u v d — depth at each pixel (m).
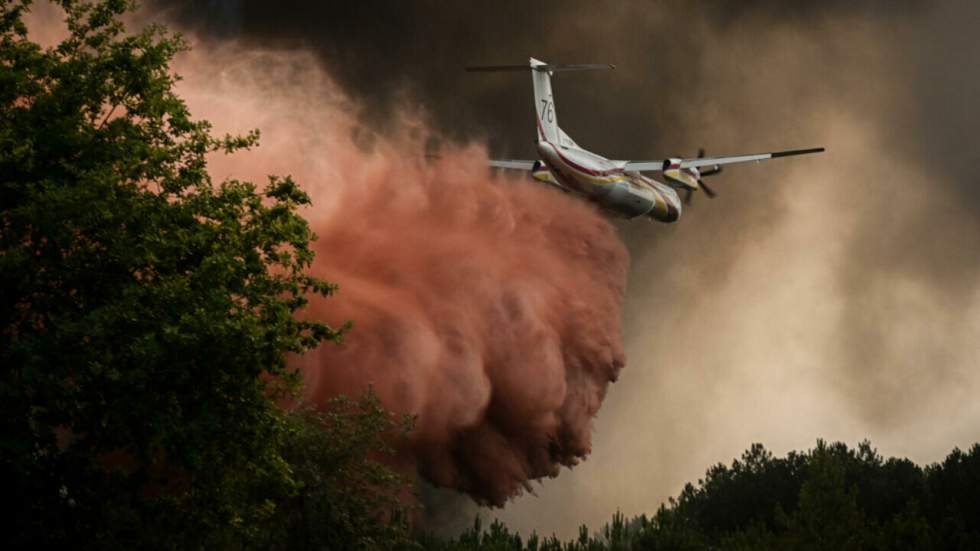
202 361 38.97
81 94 42.06
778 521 72.69
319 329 43.84
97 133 41.47
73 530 39.38
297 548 49.22
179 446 39.28
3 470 37.94
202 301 39.28
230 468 42.19
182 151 43.97
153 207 40.78
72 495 39.47
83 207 37.28
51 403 37.38
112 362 37.44
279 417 43.69
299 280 43.88
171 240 40.25
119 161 41.09
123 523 39.66
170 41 44.69
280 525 48.91
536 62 95.50
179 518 41.56
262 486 48.34
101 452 39.66
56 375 36.41
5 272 37.66
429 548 72.31
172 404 38.47
